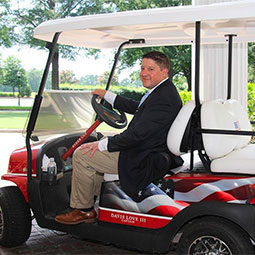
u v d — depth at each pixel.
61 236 3.81
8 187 3.57
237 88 6.13
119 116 3.46
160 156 2.88
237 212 2.59
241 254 2.59
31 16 13.69
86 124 3.90
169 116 2.96
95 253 3.42
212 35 3.62
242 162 2.74
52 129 3.49
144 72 3.06
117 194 3.05
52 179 3.27
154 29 3.45
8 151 8.76
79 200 3.18
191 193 2.79
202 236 2.71
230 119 3.03
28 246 3.57
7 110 15.02
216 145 2.78
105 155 3.10
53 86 13.65
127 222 3.00
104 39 3.75
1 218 3.50
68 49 13.43
